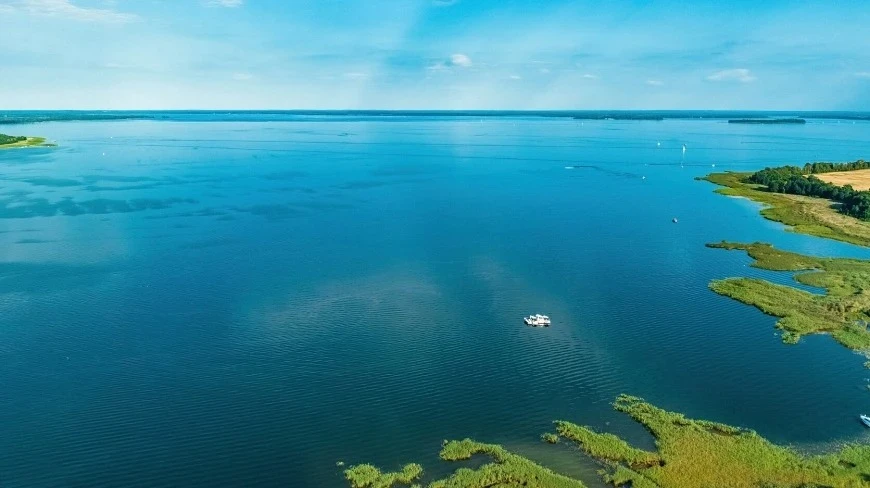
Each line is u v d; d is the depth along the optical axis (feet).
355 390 211.20
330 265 344.69
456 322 268.41
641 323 269.23
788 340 249.14
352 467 170.91
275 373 221.87
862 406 201.98
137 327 257.75
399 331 258.16
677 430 186.70
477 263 352.49
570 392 211.00
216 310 276.82
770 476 164.45
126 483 164.66
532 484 160.45
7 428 187.21
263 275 325.42
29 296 289.12
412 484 162.91
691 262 357.82
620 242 403.13
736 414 197.67
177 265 338.75
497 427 190.19
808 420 194.18
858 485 160.35
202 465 172.04
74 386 211.41
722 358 236.43
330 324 264.11
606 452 175.52
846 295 298.35
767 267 345.72
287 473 169.07
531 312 280.51
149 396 206.08
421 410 199.41
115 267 333.21
